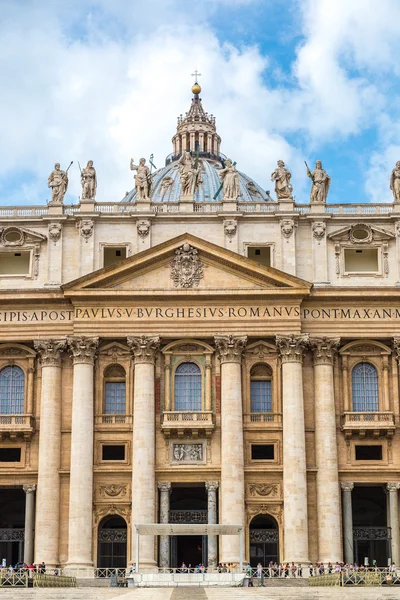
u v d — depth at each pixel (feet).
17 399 269.64
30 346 270.67
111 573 239.71
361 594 182.09
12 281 272.31
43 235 273.75
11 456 268.82
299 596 181.37
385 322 268.62
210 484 261.03
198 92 465.88
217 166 444.14
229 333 265.75
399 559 258.16
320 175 277.03
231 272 269.03
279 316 266.77
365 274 272.51
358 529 265.75
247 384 266.98
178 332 266.16
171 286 268.21
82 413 261.44
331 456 261.44
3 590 191.11
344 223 275.39
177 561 280.31
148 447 259.80
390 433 264.11
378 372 269.85
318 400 265.13
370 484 265.13
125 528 264.52
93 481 260.83
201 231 274.36
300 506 256.11
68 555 255.50
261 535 262.67
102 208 277.85
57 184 276.82
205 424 261.85
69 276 271.90
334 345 266.77
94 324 266.16
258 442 264.11
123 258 274.77
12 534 268.00
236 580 222.89
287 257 271.69
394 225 274.98
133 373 267.18
